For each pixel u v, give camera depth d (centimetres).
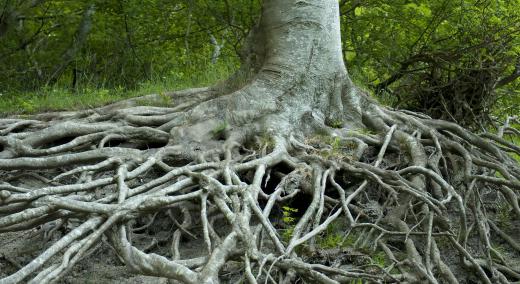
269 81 774
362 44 1195
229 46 1378
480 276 628
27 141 755
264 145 715
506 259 712
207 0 1267
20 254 652
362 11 1168
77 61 1394
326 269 544
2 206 570
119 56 1384
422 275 583
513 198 717
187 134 723
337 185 671
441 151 761
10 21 1309
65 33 1397
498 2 1034
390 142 774
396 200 662
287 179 673
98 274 629
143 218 695
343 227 688
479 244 707
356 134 764
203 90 853
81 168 619
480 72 968
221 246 518
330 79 793
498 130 956
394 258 603
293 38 788
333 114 792
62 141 780
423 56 1020
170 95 853
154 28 1380
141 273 525
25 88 1322
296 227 604
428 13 1072
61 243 517
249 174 689
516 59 982
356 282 588
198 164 652
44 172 759
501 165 742
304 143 744
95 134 752
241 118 742
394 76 1085
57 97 997
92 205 548
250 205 573
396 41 1138
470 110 972
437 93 1004
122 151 682
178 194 641
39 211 543
